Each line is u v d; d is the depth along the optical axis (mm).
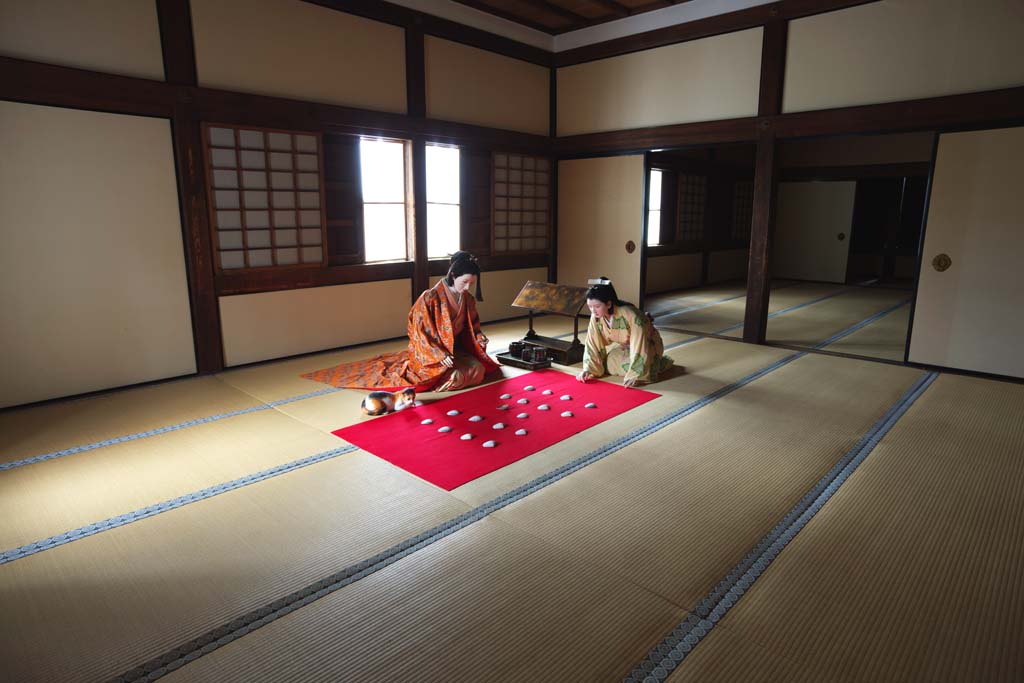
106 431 3184
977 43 4020
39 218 3484
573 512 2334
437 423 3270
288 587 1884
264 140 4348
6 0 3256
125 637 1665
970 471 2693
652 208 8422
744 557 2043
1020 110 3881
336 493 2490
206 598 1832
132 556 2051
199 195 4070
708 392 3811
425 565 1994
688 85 5523
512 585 1889
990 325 4156
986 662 1566
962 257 4207
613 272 6484
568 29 6277
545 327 6047
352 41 4805
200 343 4215
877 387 3936
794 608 1783
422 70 5320
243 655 1595
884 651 1607
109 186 3713
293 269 4645
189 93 3938
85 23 3516
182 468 2734
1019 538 2160
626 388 3885
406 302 5496
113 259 3787
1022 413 3447
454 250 5996
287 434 3135
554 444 2980
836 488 2533
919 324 4438
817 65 4738
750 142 5168
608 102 6168
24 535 2180
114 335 3848
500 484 2562
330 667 1553
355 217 5027
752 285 5230
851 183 9398
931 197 4281
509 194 6340
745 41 5098
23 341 3516
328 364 4543
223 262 4262
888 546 2109
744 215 10375
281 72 4402
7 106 3307
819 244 9852
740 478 2623
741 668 1545
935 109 4219
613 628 1695
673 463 2768
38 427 3238
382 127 5047
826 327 6008
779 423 3275
